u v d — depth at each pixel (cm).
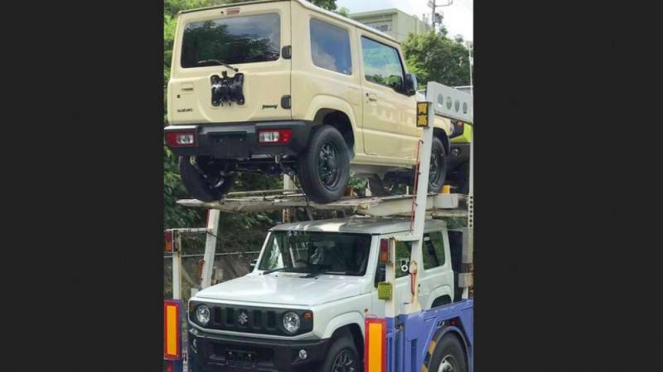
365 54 834
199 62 755
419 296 790
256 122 730
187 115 755
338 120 808
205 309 722
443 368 769
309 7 745
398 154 894
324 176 757
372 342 669
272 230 835
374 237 773
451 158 972
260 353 699
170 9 970
